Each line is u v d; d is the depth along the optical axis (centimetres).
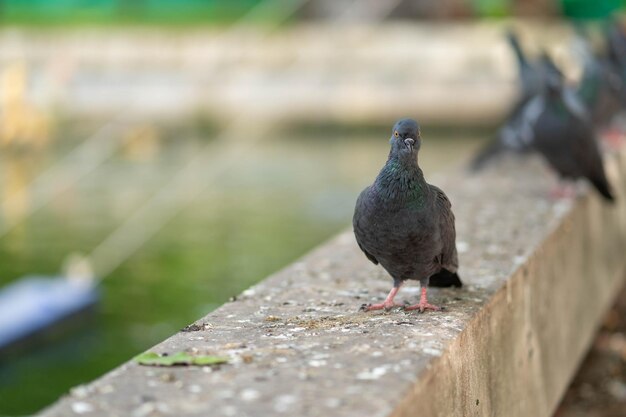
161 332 1148
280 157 2395
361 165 2245
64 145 2556
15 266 1412
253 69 3312
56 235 1591
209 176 2136
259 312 544
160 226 1648
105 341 1125
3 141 2577
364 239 539
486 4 3934
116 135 2706
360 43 3309
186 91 3253
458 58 3138
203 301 1245
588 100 1124
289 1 3962
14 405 959
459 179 1005
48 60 3300
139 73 3325
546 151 888
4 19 4172
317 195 1895
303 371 427
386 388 405
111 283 1326
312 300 575
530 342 628
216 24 3988
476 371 511
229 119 3017
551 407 671
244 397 396
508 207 838
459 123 2883
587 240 851
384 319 519
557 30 3222
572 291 768
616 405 822
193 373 424
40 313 1180
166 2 4488
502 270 614
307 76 3228
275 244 1512
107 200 1880
